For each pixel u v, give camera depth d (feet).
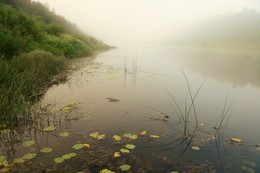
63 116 14.14
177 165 9.34
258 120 14.46
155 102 17.52
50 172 8.66
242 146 11.01
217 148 10.78
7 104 14.15
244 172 8.96
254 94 20.98
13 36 30.27
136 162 9.45
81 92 19.65
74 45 46.01
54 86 21.45
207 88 22.93
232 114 15.48
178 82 25.31
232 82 26.58
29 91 18.48
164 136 11.89
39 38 37.37
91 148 10.44
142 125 13.16
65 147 10.50
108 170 8.57
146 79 26.37
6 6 38.42
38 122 13.12
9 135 11.54
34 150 10.19
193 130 12.71
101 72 29.58
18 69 20.21
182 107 16.55
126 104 16.80
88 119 13.78
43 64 24.70
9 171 8.64
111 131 12.26
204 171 8.98
